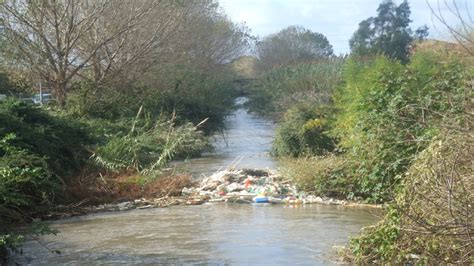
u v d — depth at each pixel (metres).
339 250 8.63
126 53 26.58
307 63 49.69
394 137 12.34
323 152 18.16
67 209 12.70
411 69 14.98
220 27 43.81
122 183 14.47
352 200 13.25
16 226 10.82
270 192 13.79
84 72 26.80
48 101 24.95
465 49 7.36
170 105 28.70
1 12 22.97
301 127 20.27
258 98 49.03
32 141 14.08
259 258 8.62
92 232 10.66
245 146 26.62
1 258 8.66
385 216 8.27
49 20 24.06
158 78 28.95
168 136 20.59
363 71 17.52
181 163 20.30
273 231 10.38
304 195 13.70
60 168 14.38
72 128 17.50
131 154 17.28
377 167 12.56
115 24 25.64
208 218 11.70
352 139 14.04
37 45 23.81
